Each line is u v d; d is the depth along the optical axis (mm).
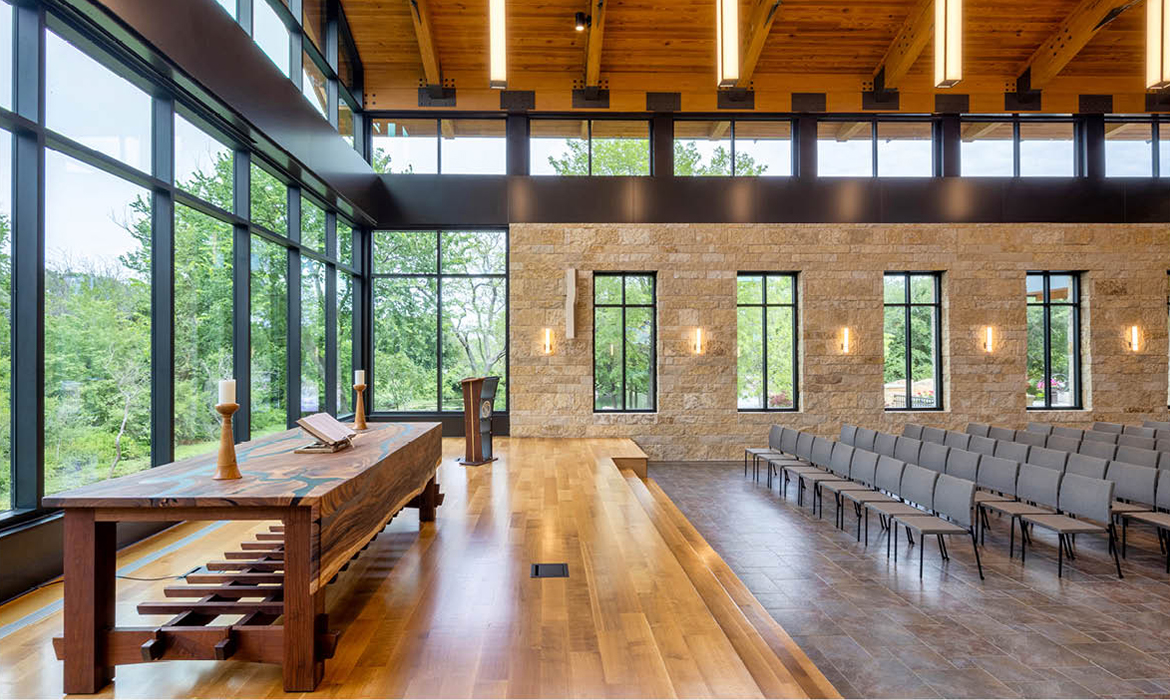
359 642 2424
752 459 8664
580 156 8836
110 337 3799
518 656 2303
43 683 2105
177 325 4445
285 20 6418
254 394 5590
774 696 2322
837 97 8719
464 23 7922
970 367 8734
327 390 7578
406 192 8633
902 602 3643
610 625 2588
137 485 2154
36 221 3182
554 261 8648
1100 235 8820
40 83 3180
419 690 2053
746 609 3512
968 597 3717
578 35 8102
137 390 4035
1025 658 2947
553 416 8609
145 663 2250
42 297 3203
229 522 4379
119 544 3742
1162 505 4504
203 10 4094
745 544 4773
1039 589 3846
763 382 8906
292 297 6406
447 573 3248
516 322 8625
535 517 4434
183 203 4500
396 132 8781
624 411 8766
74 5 3117
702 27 8055
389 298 8789
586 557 3523
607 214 8680
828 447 6172
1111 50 8500
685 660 2273
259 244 5727
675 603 2836
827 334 8703
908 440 6152
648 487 6766
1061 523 4141
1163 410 8805
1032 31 8188
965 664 2887
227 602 2371
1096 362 8820
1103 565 4312
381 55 8375
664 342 8664
